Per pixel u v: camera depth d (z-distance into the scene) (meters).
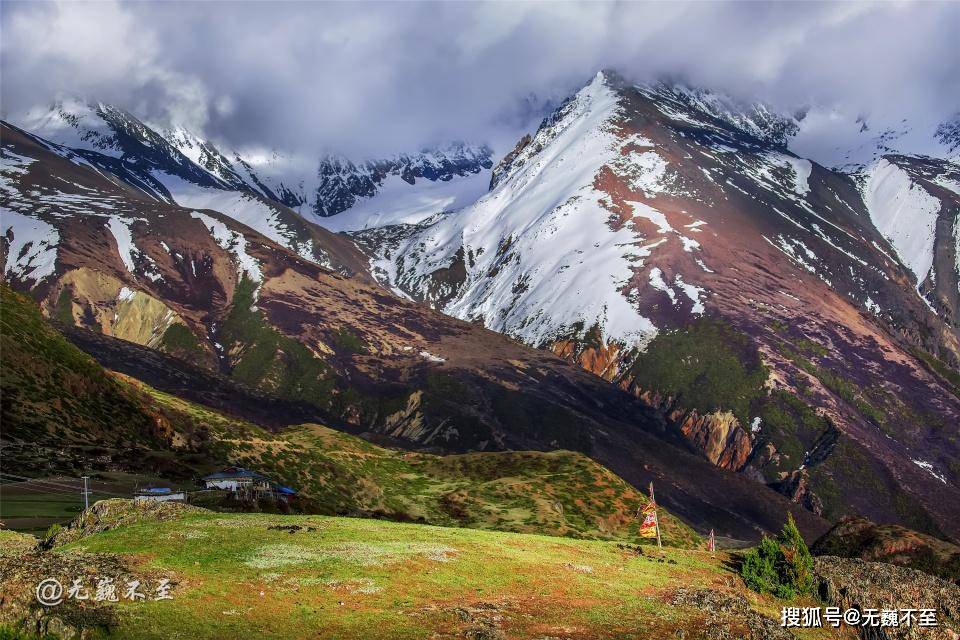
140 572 44.25
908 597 67.12
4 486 89.88
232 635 39.88
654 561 67.31
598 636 47.66
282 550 51.84
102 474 104.88
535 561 59.12
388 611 45.31
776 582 66.44
